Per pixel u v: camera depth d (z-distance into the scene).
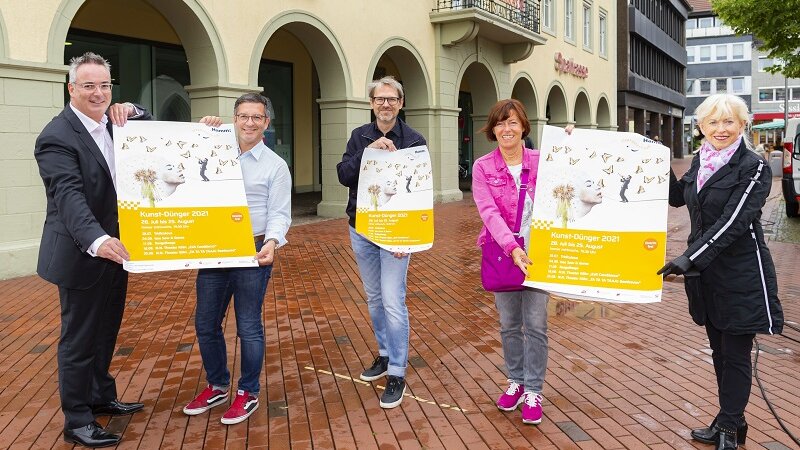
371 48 15.77
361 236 4.51
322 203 15.44
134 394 4.47
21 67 8.66
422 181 4.35
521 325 4.09
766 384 4.58
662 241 3.59
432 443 3.68
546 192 3.69
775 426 3.85
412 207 4.32
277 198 3.96
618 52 38.34
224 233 3.77
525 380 3.97
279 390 4.52
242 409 3.97
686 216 16.41
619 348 5.45
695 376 4.74
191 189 3.74
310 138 21.30
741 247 3.39
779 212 17.00
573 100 28.08
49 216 3.56
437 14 17.91
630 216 3.62
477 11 17.50
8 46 8.56
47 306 7.00
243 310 3.93
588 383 4.61
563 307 6.97
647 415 4.03
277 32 19.44
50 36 9.05
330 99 14.99
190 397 4.41
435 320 6.46
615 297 3.63
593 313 6.70
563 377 4.74
